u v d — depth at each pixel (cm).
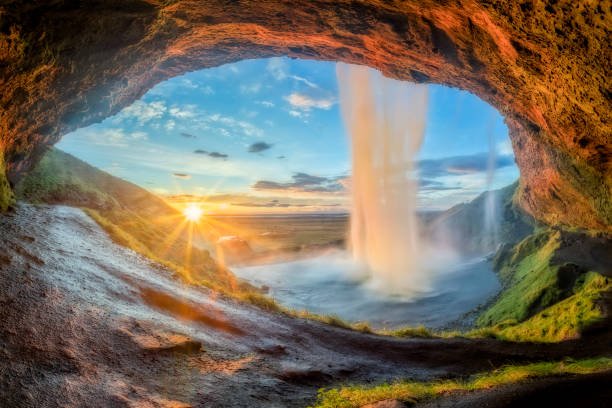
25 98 1200
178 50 1655
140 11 1098
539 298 2253
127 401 574
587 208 2880
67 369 609
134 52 1374
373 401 648
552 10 910
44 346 641
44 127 1543
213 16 1380
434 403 593
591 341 1363
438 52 1510
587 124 1473
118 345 729
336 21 1452
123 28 1164
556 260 2642
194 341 828
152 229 2716
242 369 805
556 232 3388
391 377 976
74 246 1205
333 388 820
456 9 1173
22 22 897
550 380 641
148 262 1460
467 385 725
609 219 2431
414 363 1149
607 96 1112
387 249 6712
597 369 743
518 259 3728
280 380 799
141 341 767
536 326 1736
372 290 4238
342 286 4509
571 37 963
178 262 2414
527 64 1258
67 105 1462
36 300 762
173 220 3647
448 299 3584
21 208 1381
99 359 667
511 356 1236
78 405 537
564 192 3094
